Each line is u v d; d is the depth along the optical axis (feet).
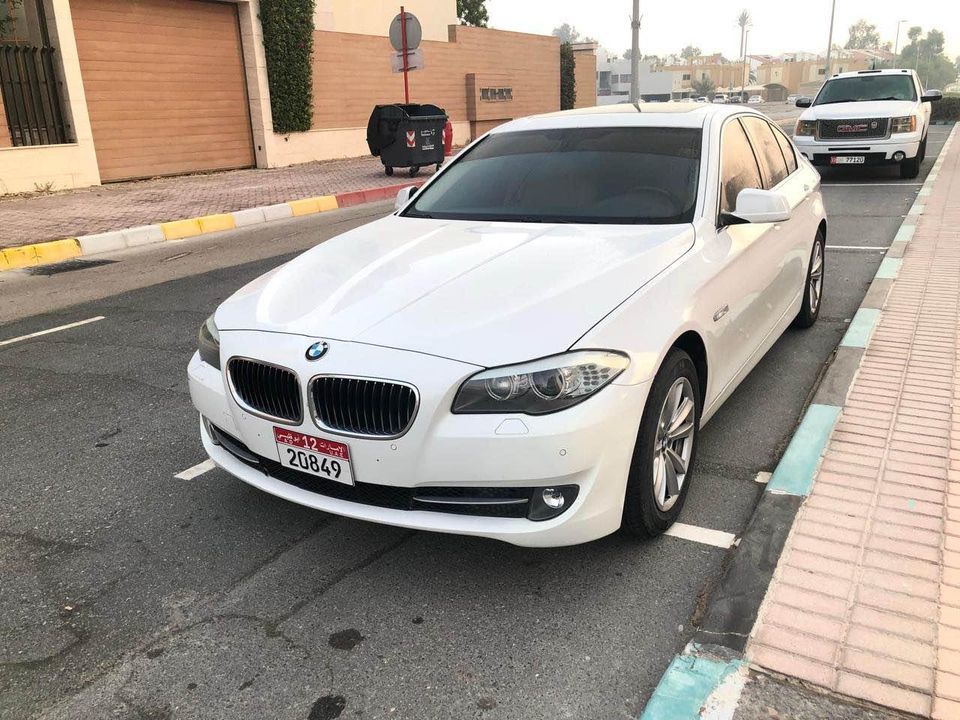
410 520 8.95
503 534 8.73
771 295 14.17
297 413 9.25
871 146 42.65
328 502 9.43
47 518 11.35
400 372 8.59
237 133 58.08
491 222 12.82
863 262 24.97
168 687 8.02
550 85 96.53
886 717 7.24
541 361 8.52
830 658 7.92
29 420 14.88
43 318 22.43
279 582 9.70
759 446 12.95
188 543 10.62
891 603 8.65
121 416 14.97
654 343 9.27
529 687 7.91
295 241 33.37
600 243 11.14
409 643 8.57
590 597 9.23
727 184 13.03
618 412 8.73
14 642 8.72
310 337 9.35
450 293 9.73
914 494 10.75
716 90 455.63
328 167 59.82
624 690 7.84
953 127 89.97
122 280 27.09
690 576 9.57
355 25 69.67
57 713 7.71
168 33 51.70
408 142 51.57
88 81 47.29
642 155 13.34
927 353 15.83
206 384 10.41
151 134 51.65
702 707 7.41
